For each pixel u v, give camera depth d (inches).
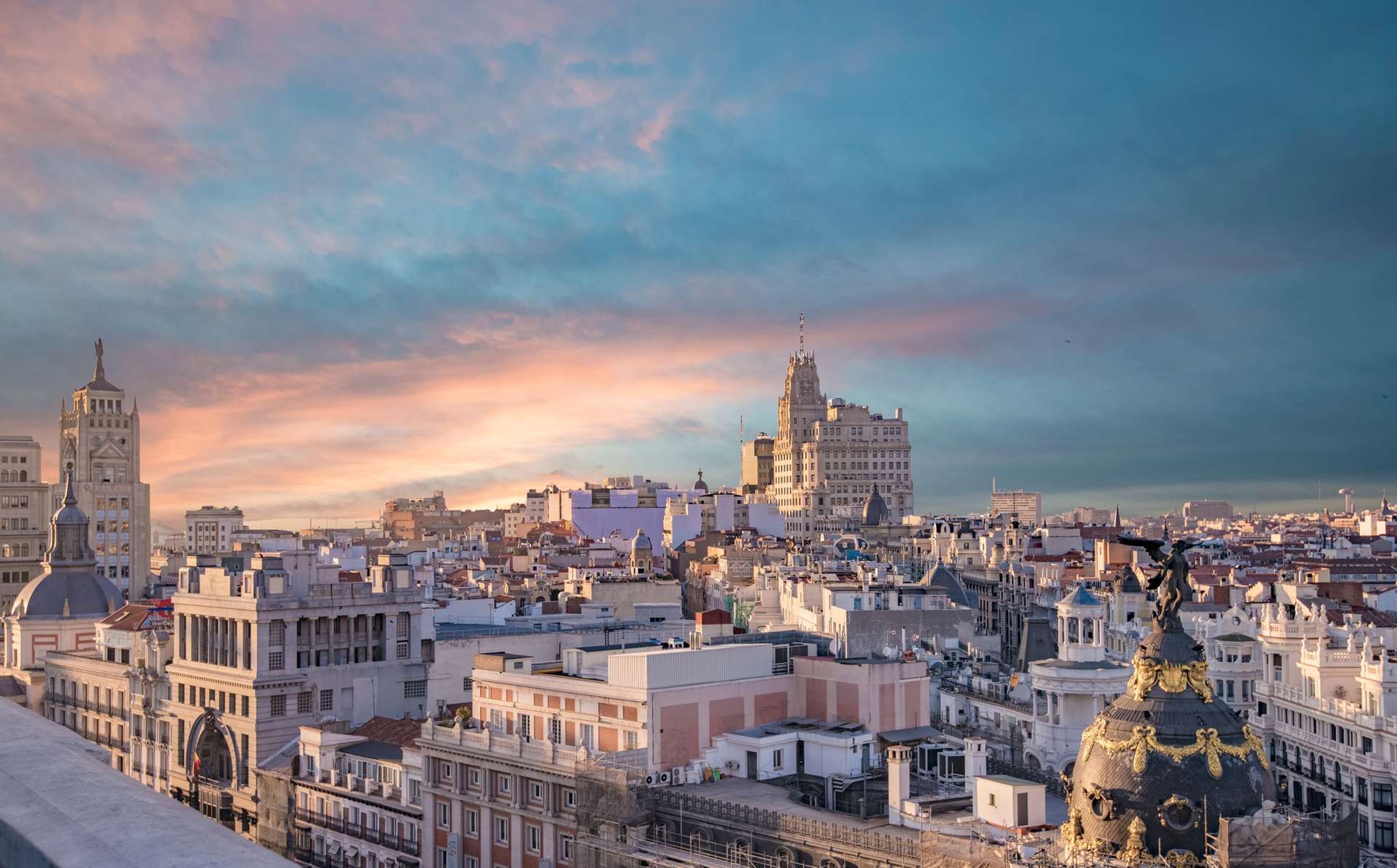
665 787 4109.3
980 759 4185.5
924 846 3107.8
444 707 6747.1
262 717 6397.6
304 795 5964.6
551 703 4771.2
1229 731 2930.6
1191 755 2871.6
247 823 6378.0
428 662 7022.6
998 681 6953.7
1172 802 2827.3
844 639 6466.5
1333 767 5669.3
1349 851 2763.3
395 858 5260.8
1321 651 5940.0
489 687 5128.0
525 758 4576.8
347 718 6692.9
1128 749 2925.7
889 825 3560.5
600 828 3912.4
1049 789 4665.4
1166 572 3122.5
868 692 4554.6
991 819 3528.5
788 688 4746.6
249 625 6520.7
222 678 6643.7
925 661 6304.1
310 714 6574.8
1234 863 2684.5
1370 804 5255.9
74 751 453.7
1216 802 2829.7
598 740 4532.5
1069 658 5964.6
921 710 4717.0
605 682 4601.4
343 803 5669.3
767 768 4315.9
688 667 4475.9
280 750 6446.9
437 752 5022.1
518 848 4579.2
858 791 3976.4
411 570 7165.4
